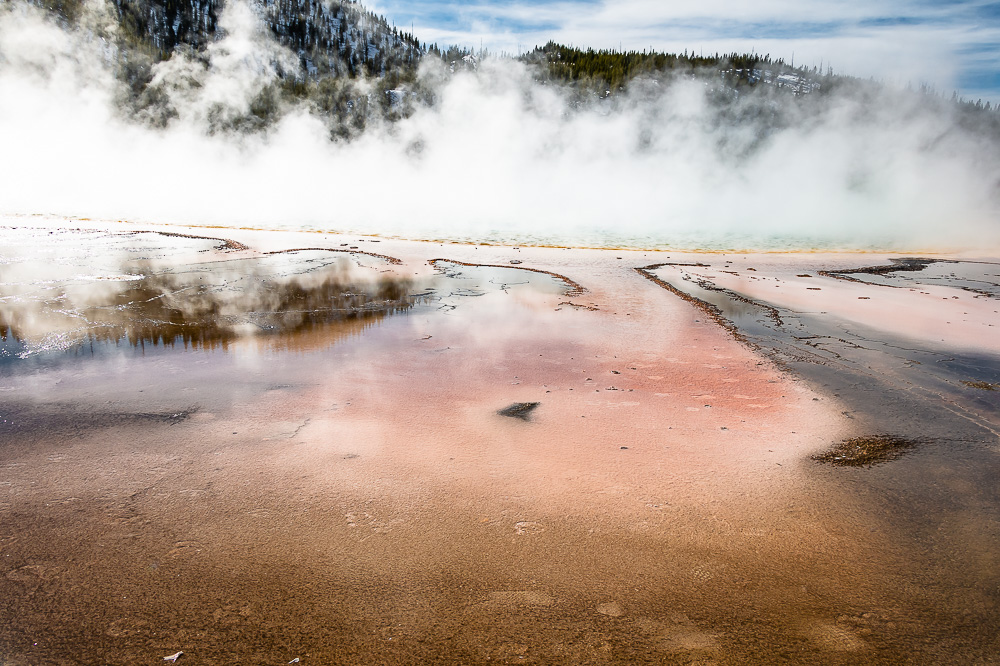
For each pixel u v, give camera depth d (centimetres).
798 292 902
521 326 698
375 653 224
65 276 932
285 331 667
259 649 224
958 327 706
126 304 768
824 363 576
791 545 293
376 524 303
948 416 453
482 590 258
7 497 321
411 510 316
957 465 377
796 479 356
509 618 242
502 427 421
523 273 1033
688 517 314
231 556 277
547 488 340
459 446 390
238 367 541
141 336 634
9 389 474
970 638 235
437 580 264
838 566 278
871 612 249
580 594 257
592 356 589
